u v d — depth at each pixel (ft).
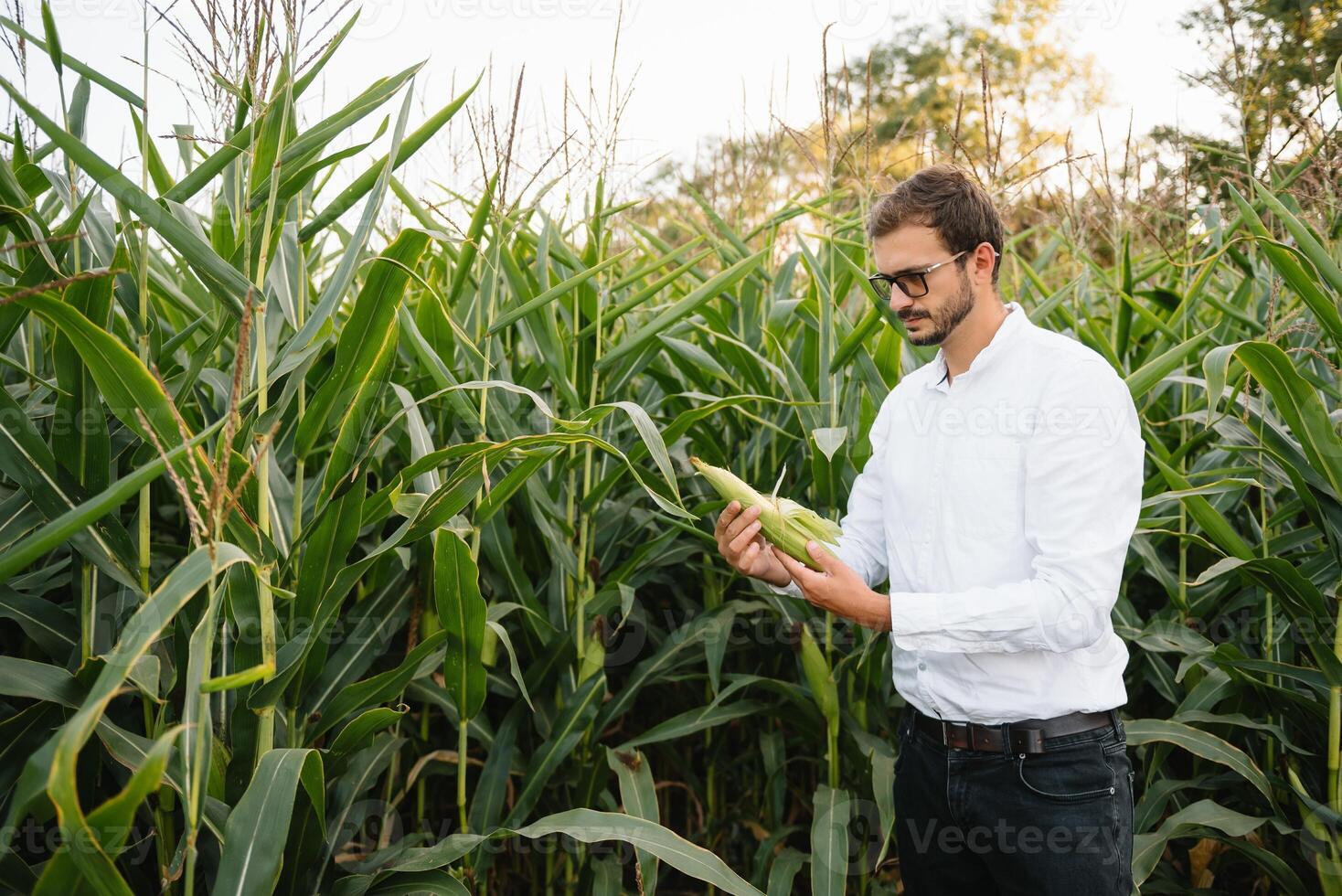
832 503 7.10
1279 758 6.98
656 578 8.24
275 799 4.16
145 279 4.91
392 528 7.55
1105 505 4.56
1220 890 7.75
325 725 5.27
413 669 5.27
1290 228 5.59
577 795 6.97
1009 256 9.04
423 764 6.86
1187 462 8.68
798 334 8.93
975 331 5.04
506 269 7.15
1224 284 10.25
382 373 4.92
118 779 5.15
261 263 4.72
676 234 11.89
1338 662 6.01
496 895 8.01
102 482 4.79
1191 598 7.48
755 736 8.38
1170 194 9.71
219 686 3.08
